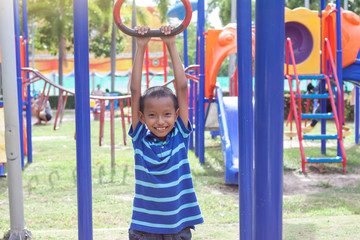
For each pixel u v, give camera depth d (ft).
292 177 21.40
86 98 6.86
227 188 19.11
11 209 11.46
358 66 25.34
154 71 124.36
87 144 6.93
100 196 17.26
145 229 7.72
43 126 50.21
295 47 25.04
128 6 97.04
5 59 11.12
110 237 11.88
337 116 23.06
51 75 136.98
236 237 11.92
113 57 99.86
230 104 24.35
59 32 106.52
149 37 7.77
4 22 10.99
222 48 24.21
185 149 8.14
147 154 7.88
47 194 17.90
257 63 5.54
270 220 5.57
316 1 87.20
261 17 5.46
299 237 11.65
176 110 7.97
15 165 11.37
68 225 13.44
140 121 8.04
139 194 7.91
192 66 26.32
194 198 8.07
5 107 11.22
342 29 25.02
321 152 27.84
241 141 6.99
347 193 17.63
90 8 101.55
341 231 12.10
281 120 5.52
